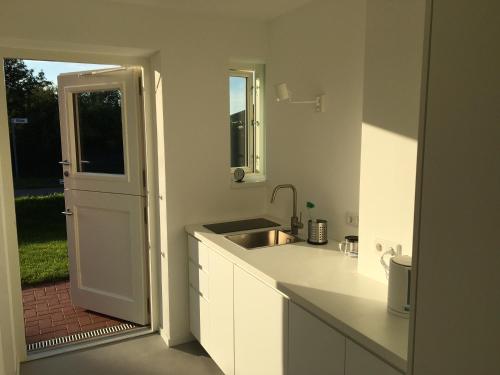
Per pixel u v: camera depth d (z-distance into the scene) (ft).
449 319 3.29
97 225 11.28
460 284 3.19
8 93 27.25
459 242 3.19
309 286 6.04
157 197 10.23
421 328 3.57
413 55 5.36
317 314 5.37
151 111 9.99
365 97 6.14
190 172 9.82
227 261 7.96
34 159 29.14
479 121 3.00
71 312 12.26
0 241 7.60
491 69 2.90
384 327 4.77
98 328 11.16
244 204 10.64
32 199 26.78
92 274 11.66
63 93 10.92
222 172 10.22
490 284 2.97
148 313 11.10
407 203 5.62
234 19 9.82
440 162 3.31
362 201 6.39
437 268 3.38
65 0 8.15
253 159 11.59
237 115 11.33
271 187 10.68
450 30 3.18
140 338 10.60
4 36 7.79
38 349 10.00
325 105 8.52
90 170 11.18
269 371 6.76
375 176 6.11
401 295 4.99
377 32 5.85
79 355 9.80
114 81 10.24
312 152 9.04
